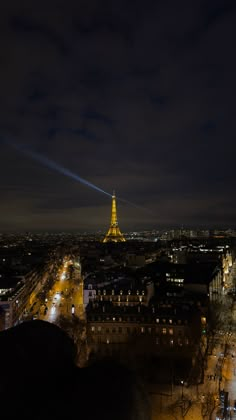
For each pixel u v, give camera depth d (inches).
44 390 628.7
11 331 701.3
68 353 745.6
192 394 5964.6
